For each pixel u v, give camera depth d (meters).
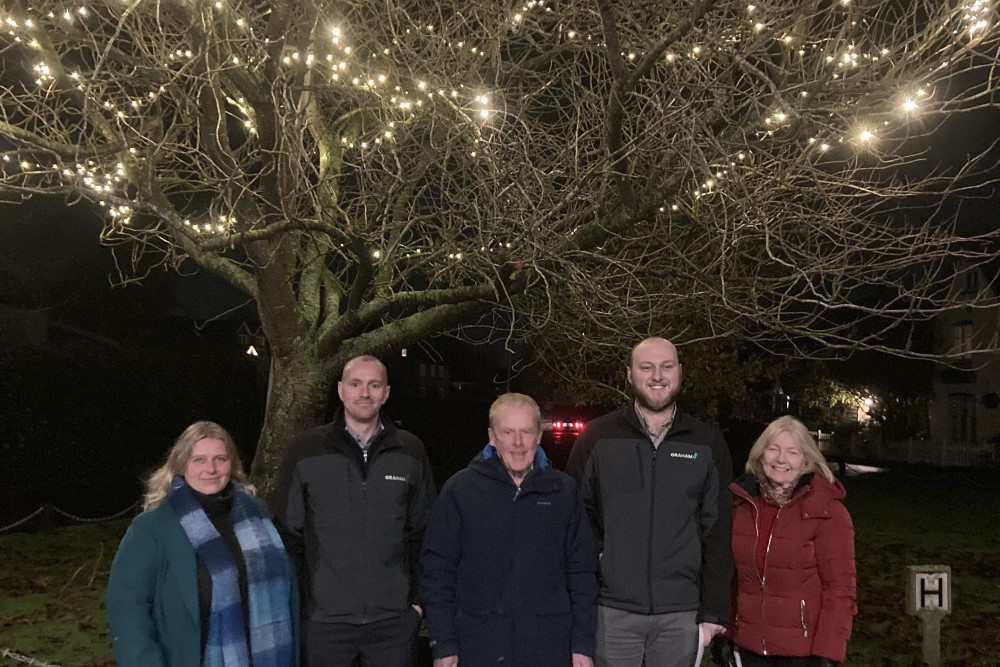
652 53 5.08
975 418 33.38
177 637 3.17
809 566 4.00
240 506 3.49
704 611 4.07
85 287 27.64
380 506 4.03
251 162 7.56
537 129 7.83
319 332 8.64
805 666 3.97
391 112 6.98
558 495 3.94
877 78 6.35
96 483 16.25
